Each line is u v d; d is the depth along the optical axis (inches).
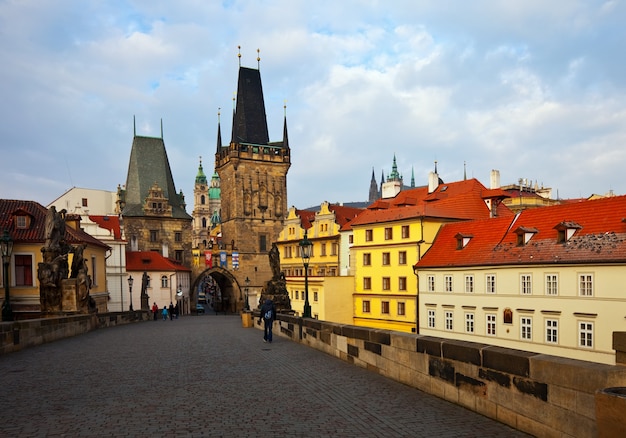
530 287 1738.4
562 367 324.8
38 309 1953.7
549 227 1839.3
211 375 592.1
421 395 482.0
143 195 4288.9
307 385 530.9
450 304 2080.5
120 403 450.9
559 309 1637.6
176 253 4303.6
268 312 987.9
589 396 302.0
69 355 783.1
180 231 4333.2
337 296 2706.7
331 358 733.3
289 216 3831.2
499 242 1964.8
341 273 3174.2
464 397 433.4
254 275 4507.9
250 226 4557.1
